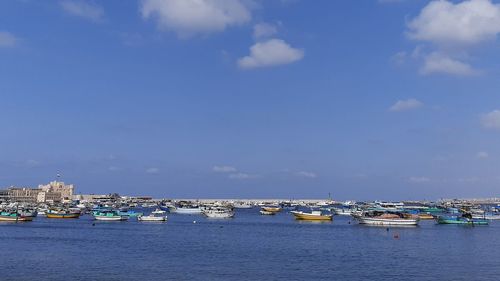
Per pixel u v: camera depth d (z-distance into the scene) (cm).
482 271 6975
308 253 9038
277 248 9894
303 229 15675
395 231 14775
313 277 6475
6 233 13388
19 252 8900
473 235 13250
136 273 6675
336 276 6550
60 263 7544
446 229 15725
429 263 7750
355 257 8450
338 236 12875
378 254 8906
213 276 6488
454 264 7638
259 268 7169
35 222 18812
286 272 6838
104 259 8050
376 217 16988
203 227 16788
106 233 13800
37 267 7138
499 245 10544
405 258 8350
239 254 8850
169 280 6181
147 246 10231
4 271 6769
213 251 9338
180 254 8825
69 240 11469
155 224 18538
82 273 6650
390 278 6425
